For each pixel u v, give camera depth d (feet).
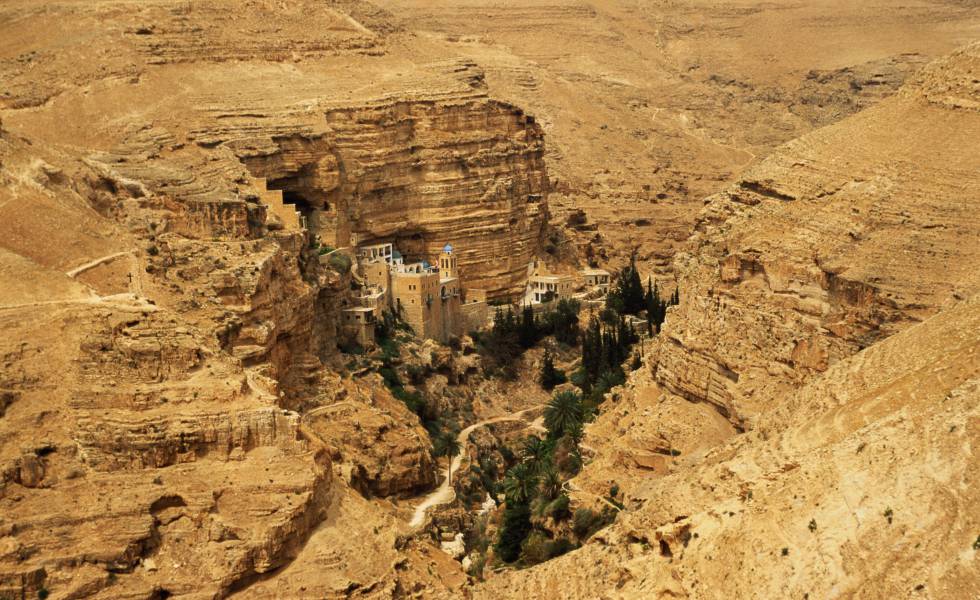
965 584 345.10
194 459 429.38
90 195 559.79
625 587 409.90
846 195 549.13
